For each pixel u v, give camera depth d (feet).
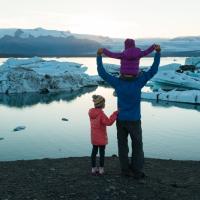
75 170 25.98
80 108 115.44
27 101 135.85
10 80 166.81
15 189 21.86
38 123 86.69
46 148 59.67
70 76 181.98
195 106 123.75
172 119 94.94
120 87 22.90
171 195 21.36
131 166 23.85
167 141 66.03
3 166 27.58
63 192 21.38
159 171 26.68
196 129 78.89
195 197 21.22
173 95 135.33
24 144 63.00
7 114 103.55
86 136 69.87
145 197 20.97
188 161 30.48
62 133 73.31
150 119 94.79
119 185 22.48
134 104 22.90
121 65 23.16
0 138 67.97
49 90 168.45
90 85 194.80
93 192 21.39
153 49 22.81
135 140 23.15
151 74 22.93
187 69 218.38
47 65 207.31
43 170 26.12
